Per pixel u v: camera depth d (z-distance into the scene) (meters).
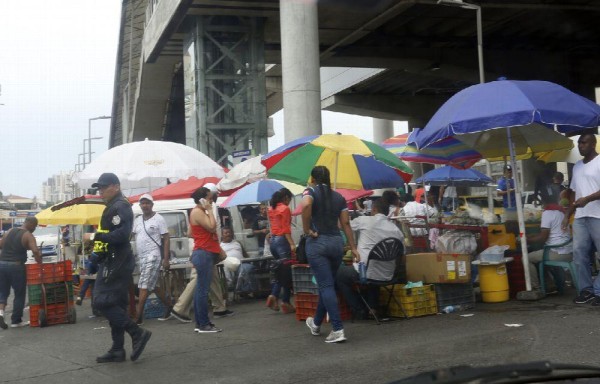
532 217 11.24
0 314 10.97
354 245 7.77
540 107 8.59
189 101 26.08
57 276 11.10
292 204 16.23
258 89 25.08
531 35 34.88
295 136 19.69
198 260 8.82
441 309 9.00
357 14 26.42
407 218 11.06
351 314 9.16
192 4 23.23
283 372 6.36
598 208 8.70
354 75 41.81
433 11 29.62
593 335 6.93
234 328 9.22
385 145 13.20
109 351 7.42
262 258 12.88
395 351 6.89
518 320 8.06
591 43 36.09
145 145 12.78
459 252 9.60
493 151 11.09
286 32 19.86
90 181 13.08
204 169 12.87
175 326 9.87
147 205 10.24
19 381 6.69
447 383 1.93
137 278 11.77
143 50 31.50
